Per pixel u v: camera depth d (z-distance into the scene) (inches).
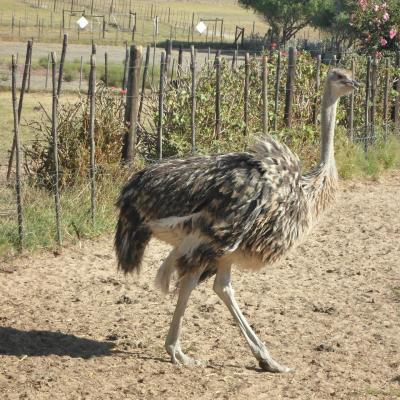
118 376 375.9
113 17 4001.0
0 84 1681.8
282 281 529.0
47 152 700.7
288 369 391.2
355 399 361.4
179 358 394.0
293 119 877.2
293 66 834.2
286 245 392.5
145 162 730.8
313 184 407.5
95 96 690.2
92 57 633.0
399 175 903.7
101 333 430.6
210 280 521.3
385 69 1021.8
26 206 606.2
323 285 524.1
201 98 768.3
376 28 1217.4
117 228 410.3
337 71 418.3
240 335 436.5
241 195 377.7
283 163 389.1
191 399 353.7
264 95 787.4
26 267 535.2
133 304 476.7
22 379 367.6
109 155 677.3
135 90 690.2
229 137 769.6
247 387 368.8
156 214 390.6
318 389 370.6
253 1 3314.5
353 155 889.5
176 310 390.6
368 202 759.7
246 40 3545.8
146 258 566.3
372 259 585.0
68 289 498.6
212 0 5812.0
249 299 491.5
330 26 3016.7
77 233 591.2
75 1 4603.8
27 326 435.5
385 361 408.5
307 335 439.2
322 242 623.8
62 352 402.6
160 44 3235.7
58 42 3078.2
